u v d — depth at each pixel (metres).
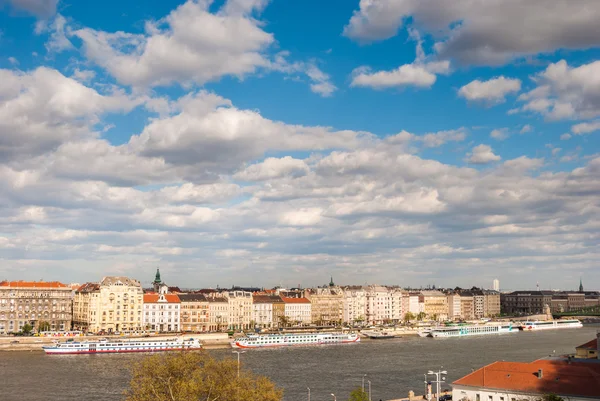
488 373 174.12
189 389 131.88
